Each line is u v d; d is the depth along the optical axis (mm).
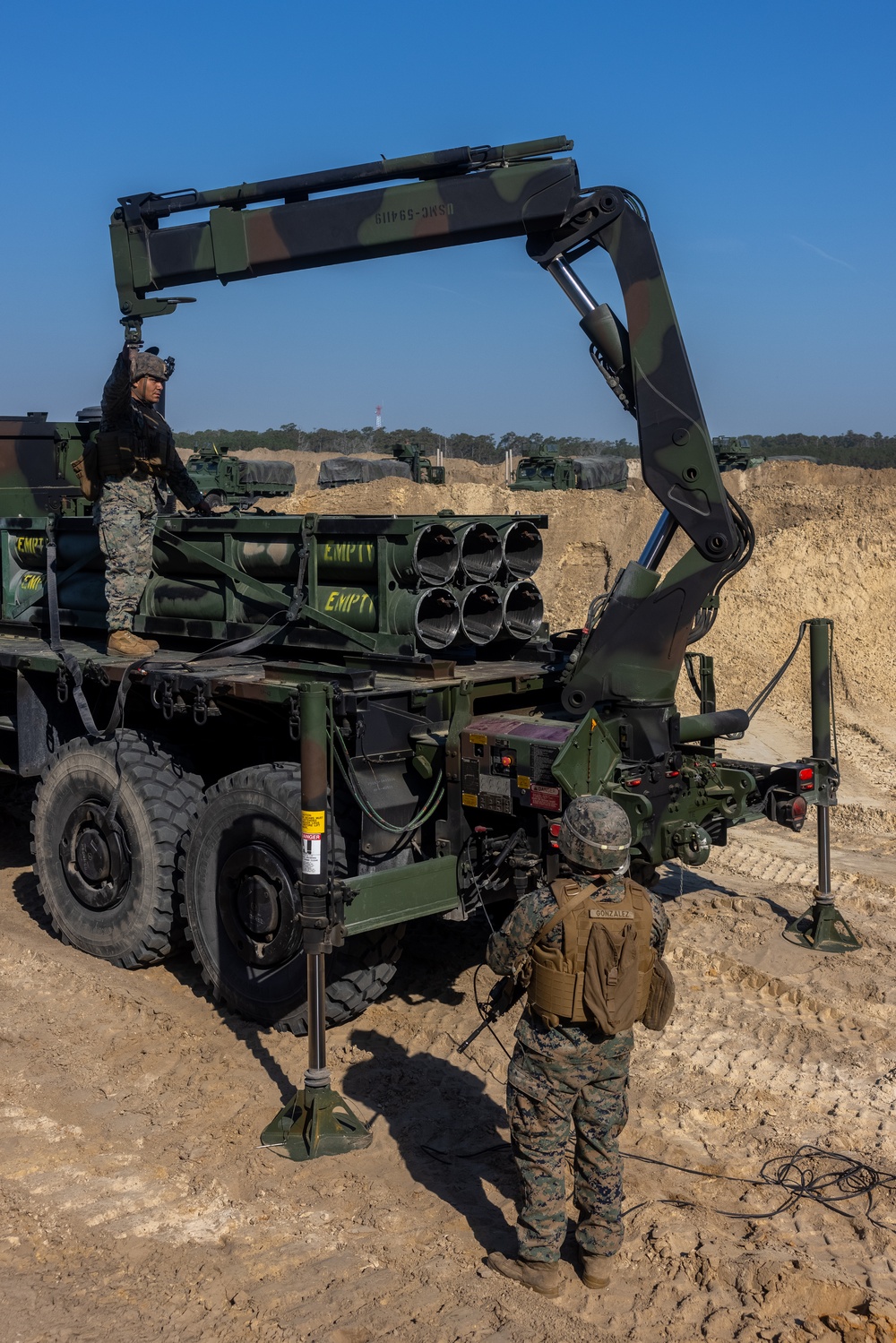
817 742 6410
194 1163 4156
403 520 5336
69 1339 3195
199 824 5414
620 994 3316
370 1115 4512
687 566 5082
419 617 5508
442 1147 4289
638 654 5145
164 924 5750
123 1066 4910
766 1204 3912
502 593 5980
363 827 5023
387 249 5512
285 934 5062
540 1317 3324
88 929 6090
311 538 5750
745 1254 3586
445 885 4992
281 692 5027
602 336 5176
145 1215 3834
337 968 5066
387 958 5156
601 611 5340
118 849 5863
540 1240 3426
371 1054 5055
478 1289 3453
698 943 6332
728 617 15297
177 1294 3418
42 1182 4020
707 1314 3326
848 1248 3650
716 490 5012
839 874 7582
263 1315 3316
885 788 10375
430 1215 3857
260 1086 4719
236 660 6105
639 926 3377
